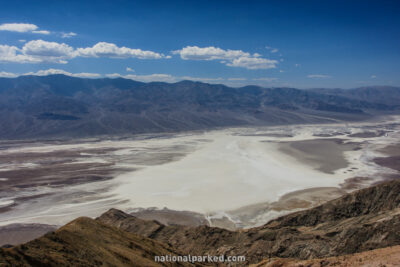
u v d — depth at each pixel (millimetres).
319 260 33719
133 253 31422
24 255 22922
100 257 27625
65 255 25547
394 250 30453
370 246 40125
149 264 30062
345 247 41156
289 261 36656
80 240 29594
